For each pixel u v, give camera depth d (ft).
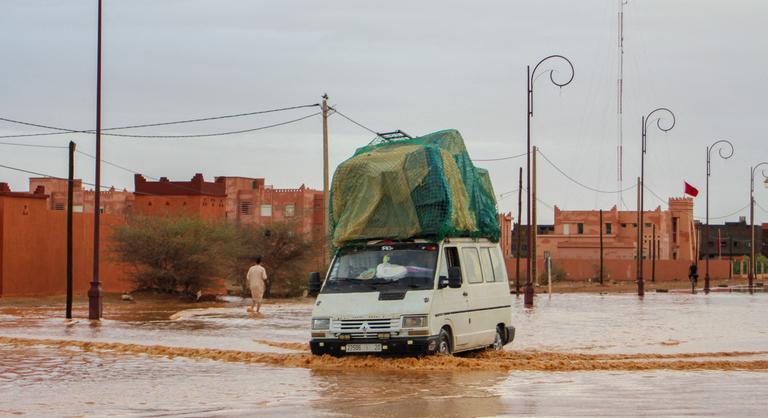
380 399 49.26
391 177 68.18
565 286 298.56
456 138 74.13
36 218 189.98
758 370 63.98
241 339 88.48
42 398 50.90
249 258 223.51
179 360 70.69
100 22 122.83
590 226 491.31
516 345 84.69
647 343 86.99
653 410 44.60
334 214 70.49
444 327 66.59
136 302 178.70
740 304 170.30
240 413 45.16
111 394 52.34
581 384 55.16
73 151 123.13
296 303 176.24
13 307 152.15
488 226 75.31
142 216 203.51
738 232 651.25
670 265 422.41
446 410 45.11
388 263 67.36
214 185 249.14
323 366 64.49
